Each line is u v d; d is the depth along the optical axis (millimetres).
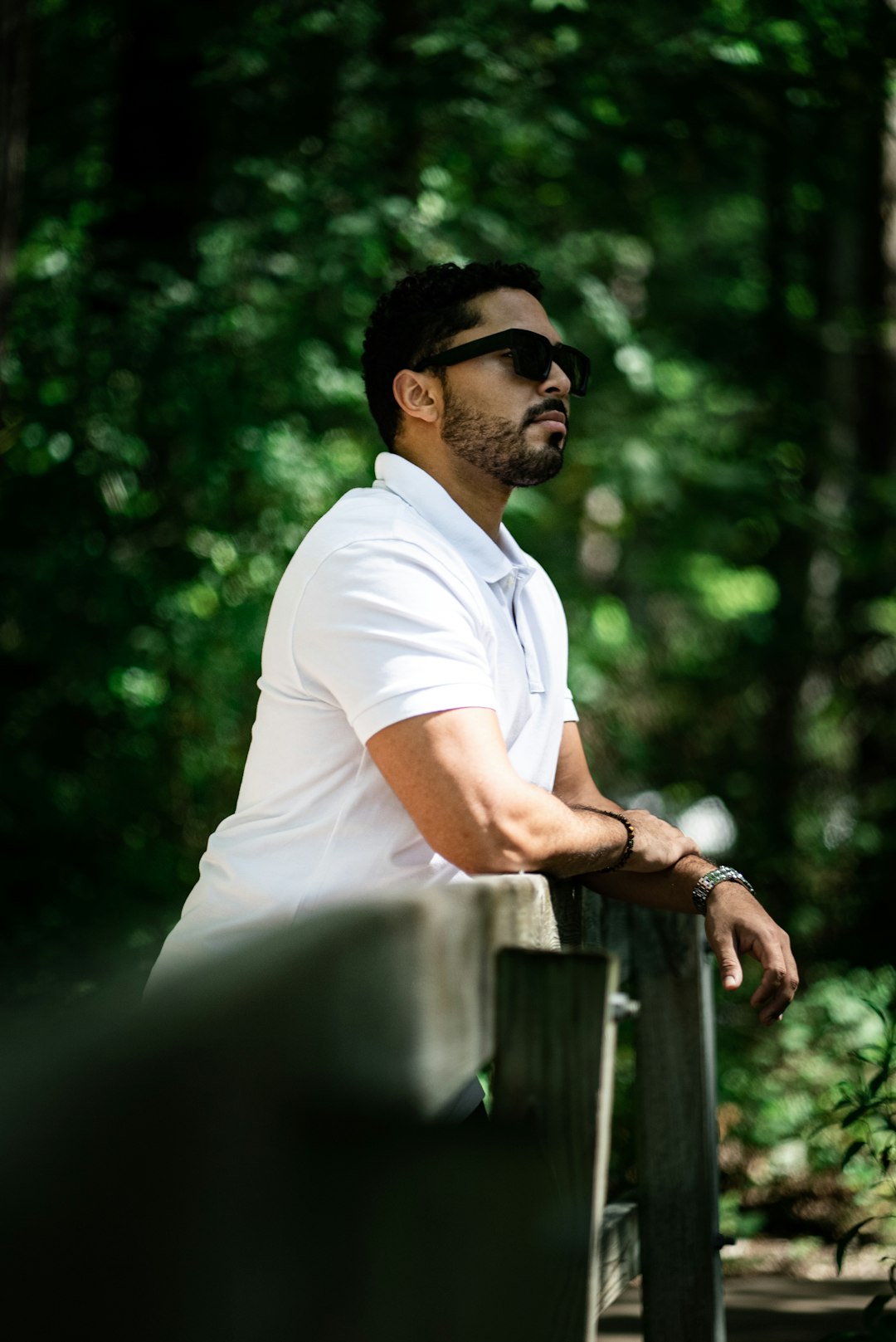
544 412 2467
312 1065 1108
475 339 2453
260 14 7809
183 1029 922
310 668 2240
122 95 7961
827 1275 4328
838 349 10133
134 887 7016
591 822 2299
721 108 8148
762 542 12023
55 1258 809
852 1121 3262
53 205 7816
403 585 2209
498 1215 1557
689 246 11578
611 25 7840
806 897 8758
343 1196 1153
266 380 7438
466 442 2455
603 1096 1643
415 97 7770
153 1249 890
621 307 8984
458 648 2203
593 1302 1625
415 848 2264
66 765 7535
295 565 2316
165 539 7375
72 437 7203
